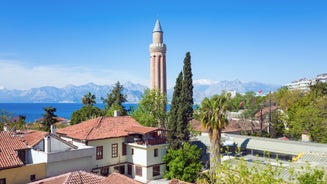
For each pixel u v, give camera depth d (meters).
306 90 93.06
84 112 77.06
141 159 45.12
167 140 46.84
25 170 33.47
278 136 73.94
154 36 96.25
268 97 104.38
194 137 58.41
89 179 29.64
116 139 46.31
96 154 43.66
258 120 82.38
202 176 41.22
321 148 44.25
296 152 45.25
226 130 69.50
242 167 16.55
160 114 63.09
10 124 68.56
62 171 37.06
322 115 58.09
